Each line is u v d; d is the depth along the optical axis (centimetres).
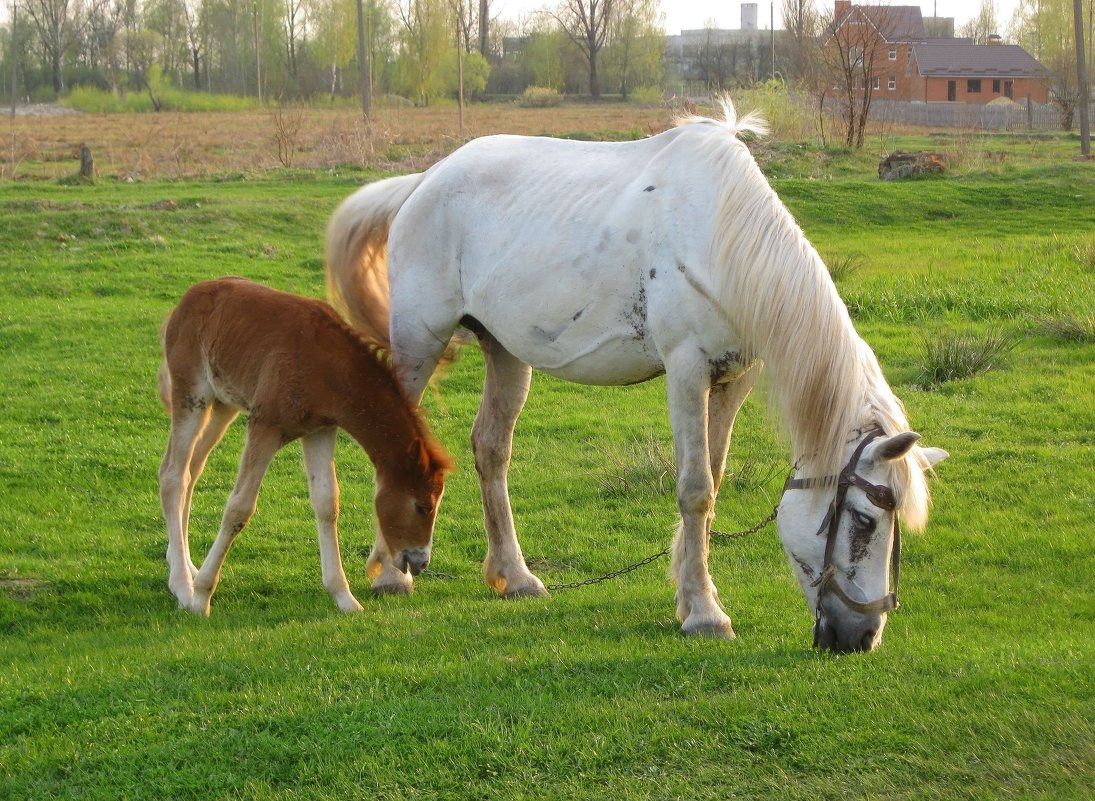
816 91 3666
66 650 561
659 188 550
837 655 484
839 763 385
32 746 429
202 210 1952
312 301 620
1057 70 5362
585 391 1186
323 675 485
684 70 8750
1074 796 354
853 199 2225
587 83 8162
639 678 469
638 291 552
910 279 1501
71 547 745
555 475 916
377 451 591
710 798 370
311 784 396
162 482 645
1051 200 2225
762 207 520
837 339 495
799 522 495
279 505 856
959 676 450
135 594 666
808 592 498
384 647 525
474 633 549
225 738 426
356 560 743
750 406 1048
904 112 5100
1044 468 843
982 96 6588
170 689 476
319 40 7544
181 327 638
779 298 501
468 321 658
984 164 2644
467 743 411
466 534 795
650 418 1070
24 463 912
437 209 641
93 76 8400
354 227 704
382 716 434
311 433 617
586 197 578
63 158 3256
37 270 1579
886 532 476
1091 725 396
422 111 6091
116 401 1084
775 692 438
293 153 3103
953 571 669
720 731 411
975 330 1277
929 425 959
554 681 470
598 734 413
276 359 589
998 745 388
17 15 8175
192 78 9050
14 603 645
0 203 1945
